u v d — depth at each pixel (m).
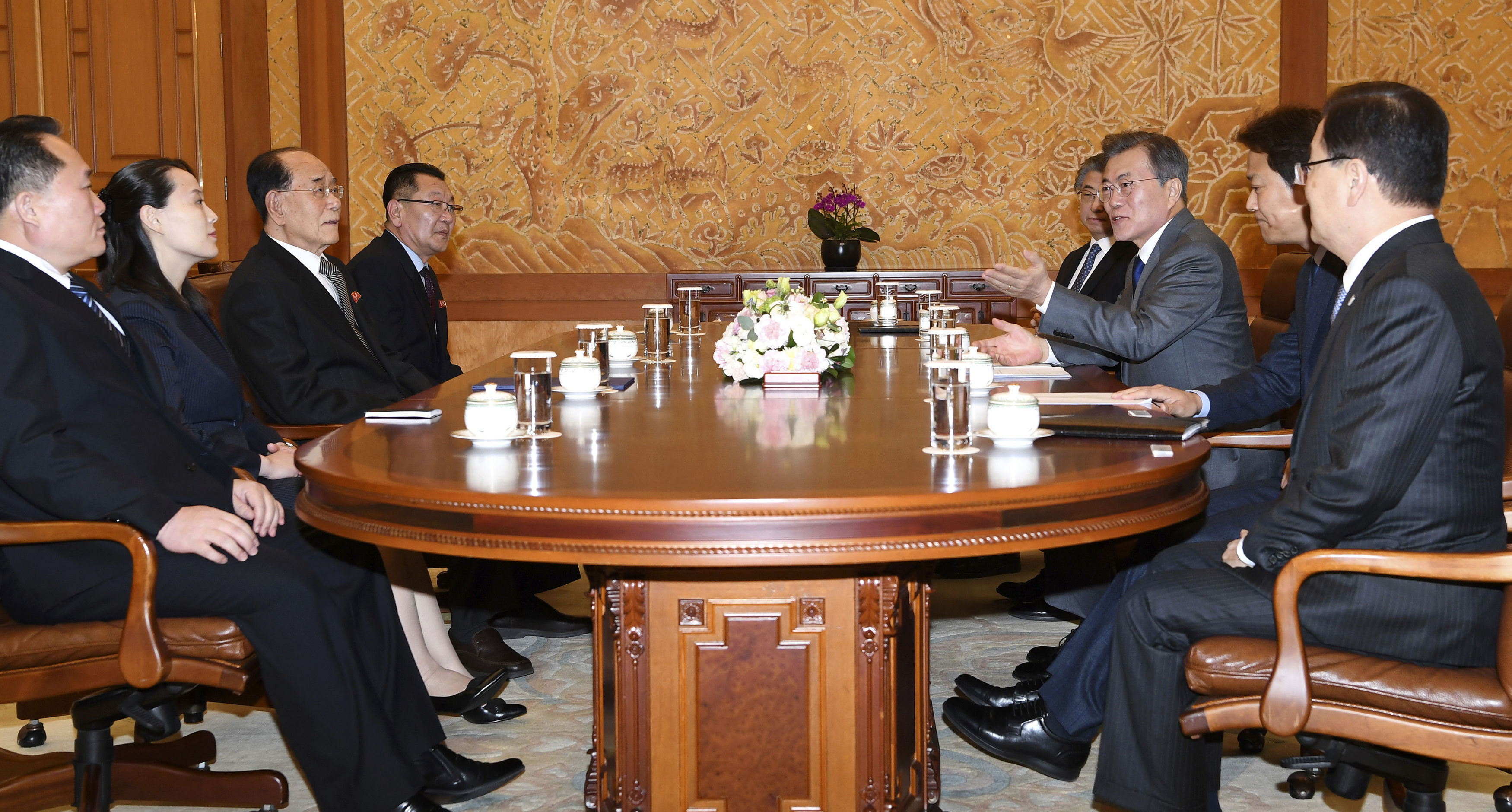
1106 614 2.41
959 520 1.62
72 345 2.19
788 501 1.57
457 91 6.85
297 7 6.74
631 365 3.40
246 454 2.69
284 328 3.27
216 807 2.35
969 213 6.78
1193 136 6.59
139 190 2.66
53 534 1.95
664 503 1.57
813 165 6.81
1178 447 1.98
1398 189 1.97
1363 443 1.82
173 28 6.59
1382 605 1.83
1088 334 3.03
